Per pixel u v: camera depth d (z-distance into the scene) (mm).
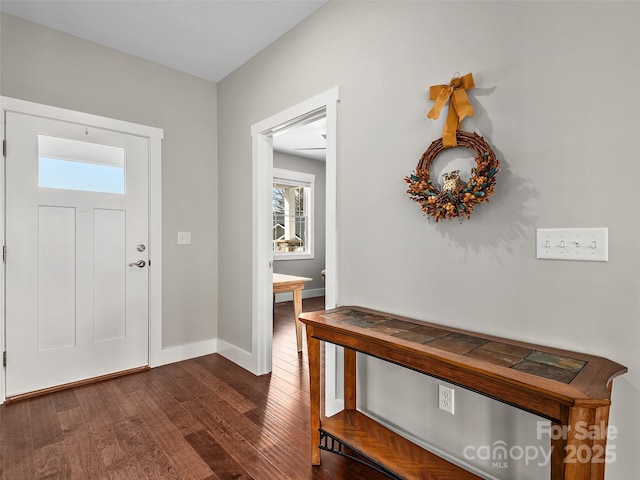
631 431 1131
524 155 1349
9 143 2289
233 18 2352
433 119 1619
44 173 2432
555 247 1272
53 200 2459
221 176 3256
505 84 1396
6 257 2283
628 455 1138
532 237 1333
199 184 3191
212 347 3277
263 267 2781
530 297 1342
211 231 3270
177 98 3057
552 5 1277
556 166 1270
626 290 1132
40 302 2412
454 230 1570
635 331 1116
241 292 2973
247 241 2904
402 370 1773
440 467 1420
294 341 3688
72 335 2543
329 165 2117
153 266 2900
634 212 1116
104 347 2680
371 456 1480
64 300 2506
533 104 1324
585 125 1206
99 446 1793
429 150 1599
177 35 2559
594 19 1187
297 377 2709
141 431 1936
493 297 1444
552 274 1288
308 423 2035
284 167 5973
